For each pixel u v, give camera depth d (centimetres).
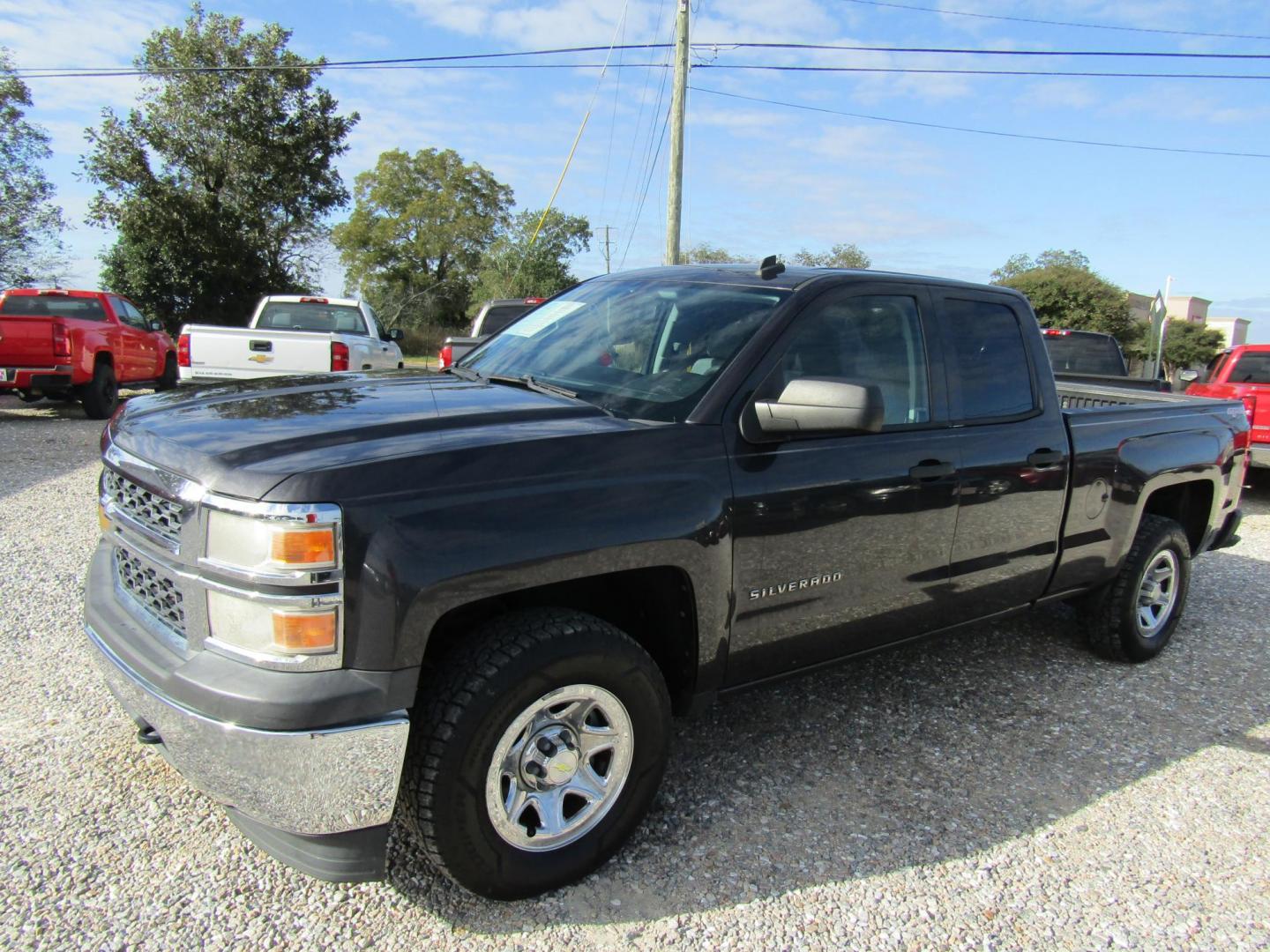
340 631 208
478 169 5350
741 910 253
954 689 414
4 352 1139
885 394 326
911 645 358
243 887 251
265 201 3297
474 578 221
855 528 306
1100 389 569
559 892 256
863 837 291
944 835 295
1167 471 436
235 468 214
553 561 232
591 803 259
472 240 5375
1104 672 445
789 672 313
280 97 3234
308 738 204
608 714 256
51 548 559
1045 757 352
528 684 233
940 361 346
